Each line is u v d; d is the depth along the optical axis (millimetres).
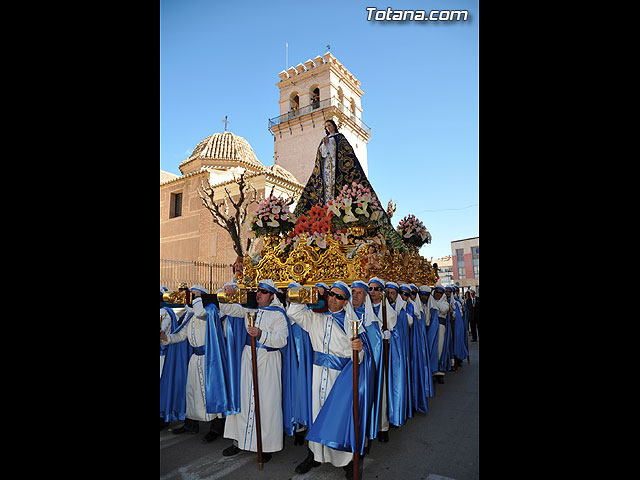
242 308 4500
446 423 4906
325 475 3459
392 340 4566
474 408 5586
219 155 17406
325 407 3410
